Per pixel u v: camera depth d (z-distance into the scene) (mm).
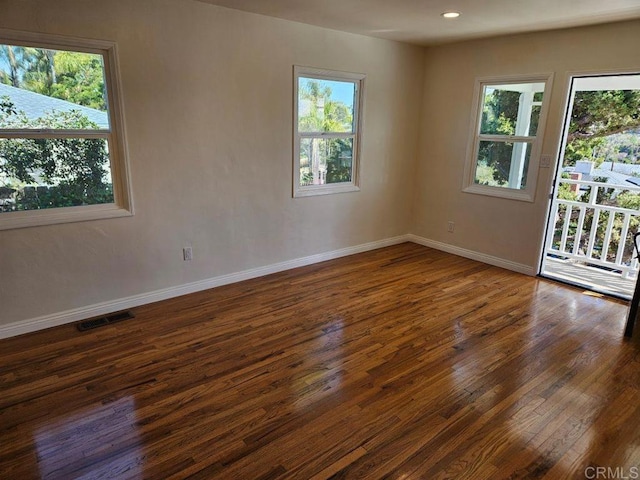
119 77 2990
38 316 3012
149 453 1902
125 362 2633
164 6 3084
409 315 3365
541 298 3740
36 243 2908
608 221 4391
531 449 1952
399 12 3385
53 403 2238
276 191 4105
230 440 1986
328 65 4148
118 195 3221
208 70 3398
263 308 3451
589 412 2215
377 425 2098
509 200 4438
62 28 2730
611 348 2877
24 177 2846
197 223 3645
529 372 2582
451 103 4844
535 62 4039
